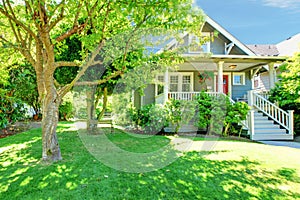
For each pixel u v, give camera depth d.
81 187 2.85
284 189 2.88
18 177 3.15
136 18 3.79
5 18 4.46
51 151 4.03
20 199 2.51
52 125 4.10
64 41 5.64
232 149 5.25
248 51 10.57
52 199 2.52
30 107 12.37
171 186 2.94
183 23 4.18
